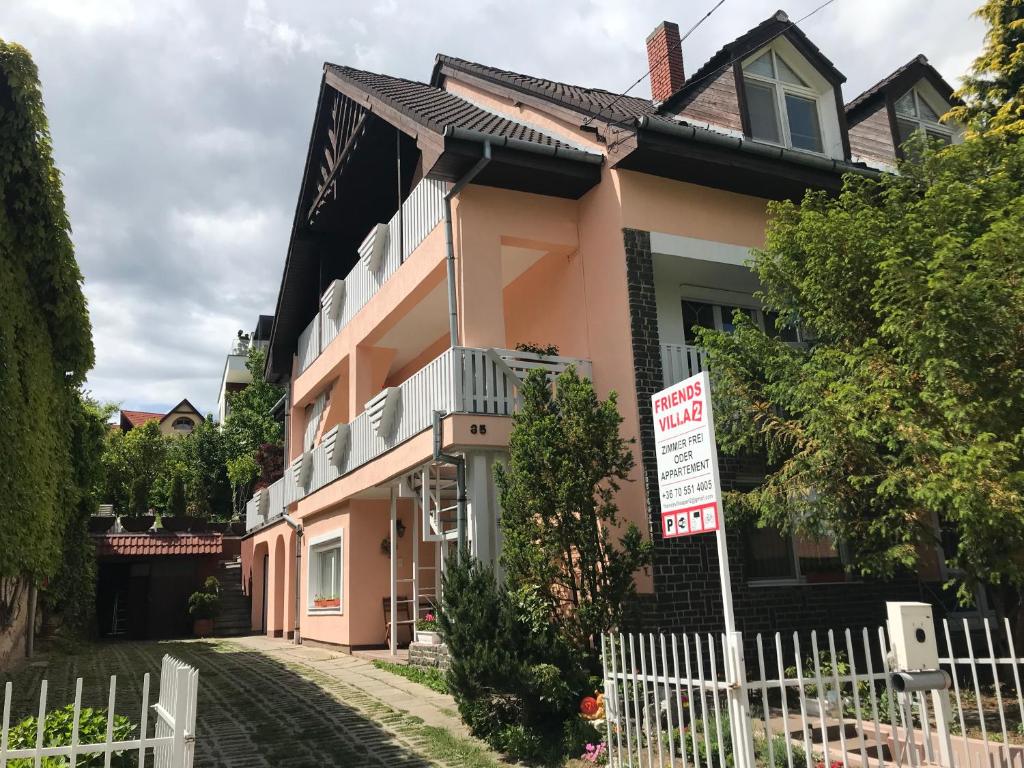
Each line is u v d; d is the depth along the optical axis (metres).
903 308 7.38
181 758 4.24
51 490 12.95
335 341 17.33
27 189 11.83
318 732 8.33
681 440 6.06
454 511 14.37
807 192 9.39
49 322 12.88
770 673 9.58
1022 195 8.05
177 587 23.47
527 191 11.52
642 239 10.83
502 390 10.52
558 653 7.64
